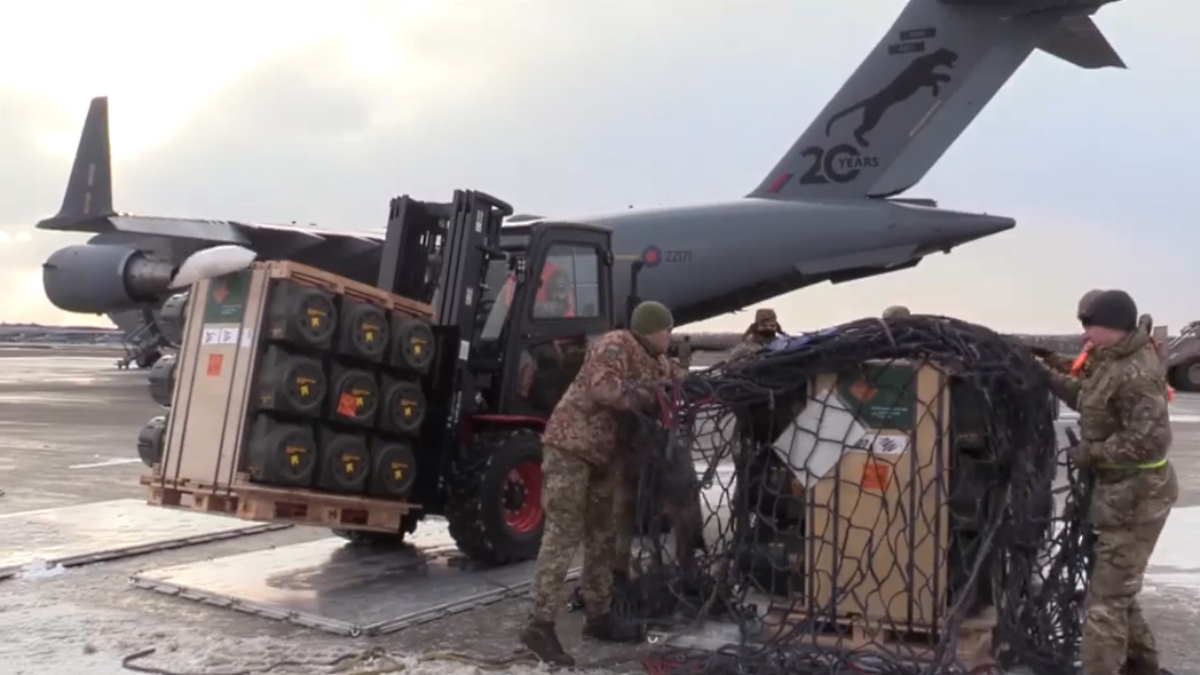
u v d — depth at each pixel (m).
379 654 4.86
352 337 5.73
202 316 5.92
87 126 15.71
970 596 4.32
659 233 14.55
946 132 14.28
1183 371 26.70
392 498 6.16
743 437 4.93
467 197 6.71
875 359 4.54
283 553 7.07
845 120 14.70
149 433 6.21
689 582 5.15
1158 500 4.08
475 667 4.70
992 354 4.39
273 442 5.50
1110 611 4.16
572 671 4.71
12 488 10.13
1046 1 13.45
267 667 4.66
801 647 4.57
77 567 6.72
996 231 14.32
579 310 7.53
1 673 4.54
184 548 7.41
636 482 5.27
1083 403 4.20
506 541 6.61
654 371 5.08
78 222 15.69
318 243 16.44
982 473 4.49
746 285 14.71
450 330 6.49
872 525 4.55
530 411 7.15
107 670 4.60
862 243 14.37
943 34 14.10
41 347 83.81
